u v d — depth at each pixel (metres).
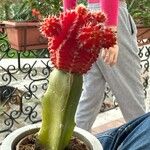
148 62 4.00
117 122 3.15
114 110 3.37
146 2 4.00
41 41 2.94
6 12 3.61
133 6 3.93
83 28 0.64
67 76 0.66
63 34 0.65
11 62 4.29
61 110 0.67
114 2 1.80
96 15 0.66
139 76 2.39
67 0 2.03
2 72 4.07
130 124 1.13
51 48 0.67
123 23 2.21
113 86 2.31
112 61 1.93
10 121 3.14
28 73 3.38
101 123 3.12
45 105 0.69
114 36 0.65
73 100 0.67
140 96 2.41
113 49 1.90
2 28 3.05
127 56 2.28
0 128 3.07
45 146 0.72
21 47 2.92
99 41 0.64
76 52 0.65
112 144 1.11
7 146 0.73
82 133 0.80
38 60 3.99
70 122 0.69
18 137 0.77
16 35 2.89
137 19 3.74
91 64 0.67
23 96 3.47
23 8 3.54
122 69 2.29
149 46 4.12
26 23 2.86
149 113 1.15
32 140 0.76
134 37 2.34
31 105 3.39
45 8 3.54
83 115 2.30
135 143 0.98
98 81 2.30
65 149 0.74
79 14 0.65
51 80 0.68
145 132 1.01
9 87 3.44
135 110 2.40
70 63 0.66
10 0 3.86
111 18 1.81
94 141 0.77
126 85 2.33
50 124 0.70
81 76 0.67
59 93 0.67
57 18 0.66
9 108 3.35
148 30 3.78
